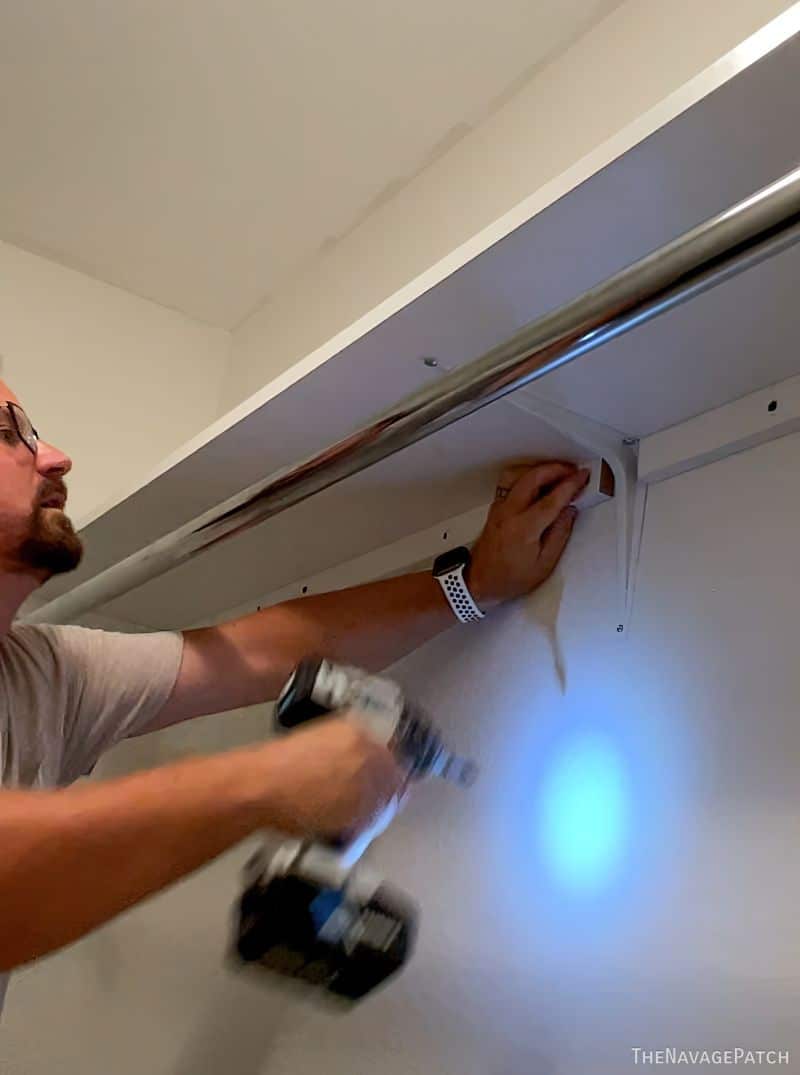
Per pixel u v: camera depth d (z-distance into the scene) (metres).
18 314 1.61
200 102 1.35
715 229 0.52
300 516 1.15
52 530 0.91
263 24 1.22
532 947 0.85
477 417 0.88
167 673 1.03
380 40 1.23
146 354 1.75
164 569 1.04
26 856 0.54
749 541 0.80
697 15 1.04
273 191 1.50
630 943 0.76
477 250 0.68
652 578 0.88
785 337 0.74
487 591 1.02
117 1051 1.34
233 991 1.20
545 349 0.64
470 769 0.89
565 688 0.92
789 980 0.65
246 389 1.72
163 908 1.39
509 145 1.27
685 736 0.79
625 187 0.60
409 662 1.15
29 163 1.50
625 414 0.88
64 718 0.95
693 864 0.74
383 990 0.98
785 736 0.71
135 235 1.62
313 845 0.75
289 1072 1.06
